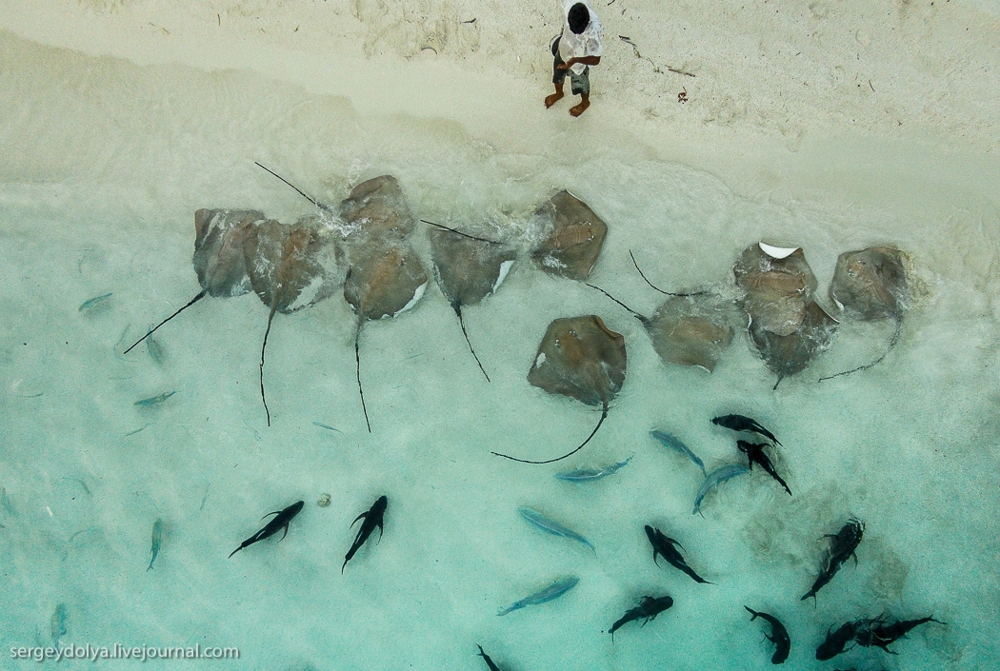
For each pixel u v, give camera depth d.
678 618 6.02
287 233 6.12
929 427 6.20
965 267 6.24
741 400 6.19
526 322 6.23
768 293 6.01
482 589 6.03
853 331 6.21
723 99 6.22
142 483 6.13
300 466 6.14
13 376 6.23
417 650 6.00
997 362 6.19
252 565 6.02
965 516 6.13
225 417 6.19
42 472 6.16
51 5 6.23
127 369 6.24
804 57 6.21
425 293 6.21
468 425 6.18
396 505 6.09
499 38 6.21
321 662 5.98
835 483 6.15
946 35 6.18
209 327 6.25
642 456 6.13
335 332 6.21
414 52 6.25
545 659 6.00
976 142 6.24
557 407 6.16
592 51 5.31
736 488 6.09
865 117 6.23
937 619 6.01
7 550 6.08
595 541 6.05
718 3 6.17
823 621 6.01
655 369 6.19
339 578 6.02
